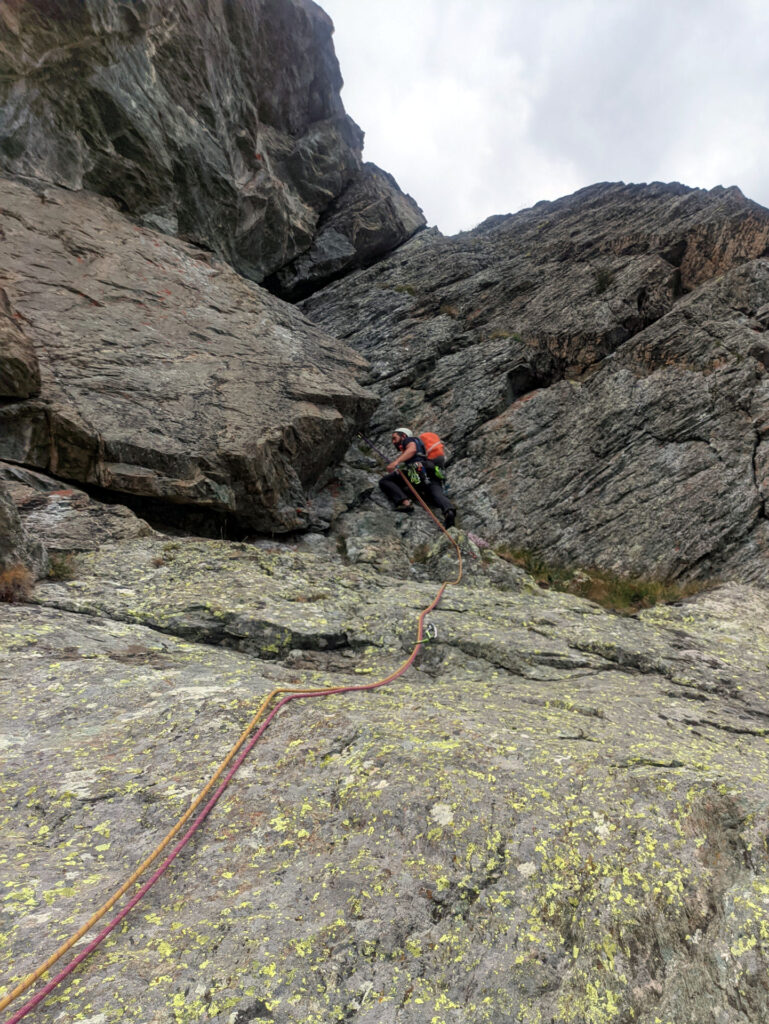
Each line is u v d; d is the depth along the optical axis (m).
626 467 10.23
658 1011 1.98
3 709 3.62
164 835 2.65
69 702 3.77
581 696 4.73
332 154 17.20
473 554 9.01
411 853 2.54
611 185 15.80
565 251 14.10
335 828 2.70
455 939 2.17
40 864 2.40
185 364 9.34
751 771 3.41
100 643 4.72
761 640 7.00
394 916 2.23
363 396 11.27
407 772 3.03
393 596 6.83
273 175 14.83
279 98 15.55
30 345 7.57
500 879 2.42
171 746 3.33
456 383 12.61
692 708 4.80
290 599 6.17
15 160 9.52
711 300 11.12
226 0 12.55
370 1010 1.89
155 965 1.96
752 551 8.84
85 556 6.43
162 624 5.32
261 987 1.90
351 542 9.89
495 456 11.41
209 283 10.99
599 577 9.31
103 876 2.38
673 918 2.26
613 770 3.14
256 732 3.50
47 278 8.85
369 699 4.19
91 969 1.93
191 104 11.76
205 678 4.29
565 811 2.79
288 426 9.52
